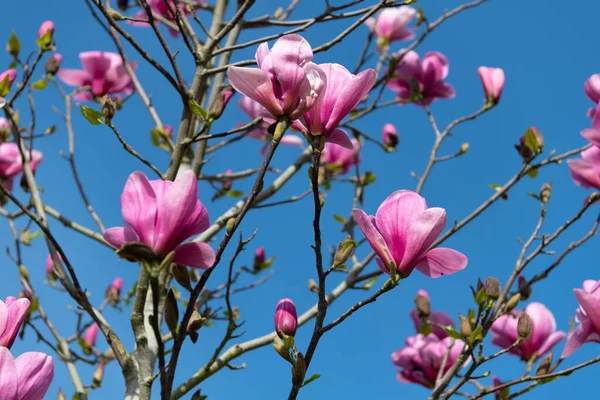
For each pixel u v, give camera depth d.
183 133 1.96
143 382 1.74
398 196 1.62
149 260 1.50
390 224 1.62
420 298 2.23
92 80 2.35
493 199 2.20
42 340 2.15
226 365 1.96
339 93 1.61
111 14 1.92
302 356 1.62
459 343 2.19
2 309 1.62
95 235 2.17
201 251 1.52
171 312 1.62
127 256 1.50
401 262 1.61
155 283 1.51
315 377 1.66
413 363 2.23
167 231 1.51
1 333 1.61
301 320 2.19
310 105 1.59
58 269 1.90
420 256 1.61
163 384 1.58
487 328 1.91
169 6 1.96
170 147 2.25
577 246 2.09
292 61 1.58
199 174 2.24
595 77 2.14
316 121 1.61
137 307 1.76
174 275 1.58
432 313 2.26
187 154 2.25
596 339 1.88
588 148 2.16
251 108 2.68
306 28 2.05
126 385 1.80
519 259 2.06
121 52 2.31
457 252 1.61
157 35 1.92
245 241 1.70
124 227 1.52
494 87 2.40
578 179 2.16
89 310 1.83
